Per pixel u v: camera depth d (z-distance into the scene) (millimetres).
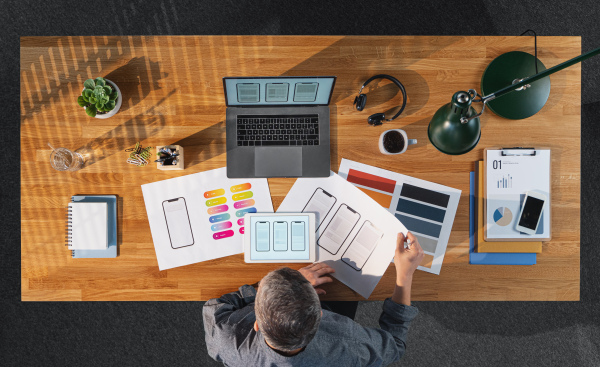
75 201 1315
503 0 2129
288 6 2107
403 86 1304
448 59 1343
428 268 1355
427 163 1360
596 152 2166
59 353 2092
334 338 1160
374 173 1358
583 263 2168
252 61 1331
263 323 951
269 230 1327
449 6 2119
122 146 1327
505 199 1332
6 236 2100
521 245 1338
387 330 1292
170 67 1323
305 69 1339
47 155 1314
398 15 2119
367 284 1345
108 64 1311
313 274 1289
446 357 2145
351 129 1353
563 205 1354
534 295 1355
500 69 1308
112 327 2100
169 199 1330
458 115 953
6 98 2105
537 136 1351
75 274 1320
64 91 1308
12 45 2092
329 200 1350
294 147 1308
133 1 2076
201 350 2104
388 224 1347
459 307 2139
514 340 2143
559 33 2145
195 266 1338
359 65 1342
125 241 1328
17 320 2088
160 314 2105
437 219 1361
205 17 2100
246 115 1300
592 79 2168
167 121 1332
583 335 2143
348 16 2113
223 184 1338
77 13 2074
